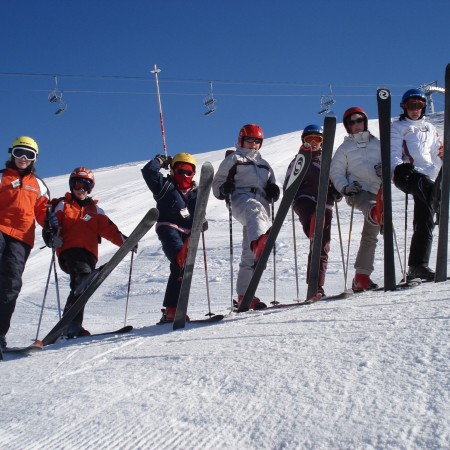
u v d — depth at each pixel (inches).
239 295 212.8
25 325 292.7
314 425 78.0
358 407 80.9
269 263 382.3
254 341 126.0
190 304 294.4
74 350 160.4
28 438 90.6
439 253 171.8
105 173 1222.3
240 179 213.2
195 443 79.4
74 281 207.3
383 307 137.2
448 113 168.9
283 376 98.4
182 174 203.0
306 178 206.8
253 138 215.0
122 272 441.7
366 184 203.0
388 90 170.6
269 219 214.7
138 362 128.1
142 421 89.6
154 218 175.8
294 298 274.1
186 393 99.3
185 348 133.0
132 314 295.3
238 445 76.9
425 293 148.4
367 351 103.3
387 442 70.2
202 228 187.0
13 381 132.8
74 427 91.9
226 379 102.9
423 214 182.9
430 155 203.0
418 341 103.0
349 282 288.0
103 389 109.8
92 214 215.5
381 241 398.9
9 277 182.1
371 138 205.9
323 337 118.3
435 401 78.3
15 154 188.5
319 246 178.5
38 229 661.3
